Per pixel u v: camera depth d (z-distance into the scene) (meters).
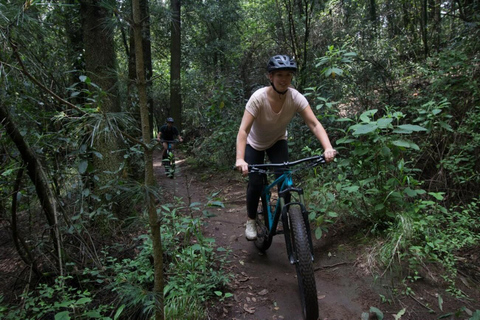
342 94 5.05
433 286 2.48
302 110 2.72
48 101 2.66
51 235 2.73
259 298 2.52
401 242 2.76
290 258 2.33
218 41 12.70
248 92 8.08
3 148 2.34
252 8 10.66
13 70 1.98
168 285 2.32
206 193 5.61
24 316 2.15
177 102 12.09
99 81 3.59
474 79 3.97
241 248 3.39
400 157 3.61
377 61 5.26
